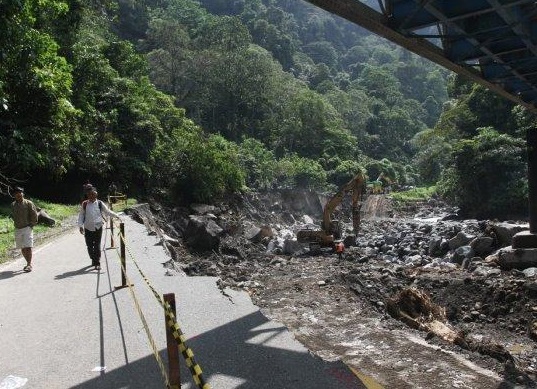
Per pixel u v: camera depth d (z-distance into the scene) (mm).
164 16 104375
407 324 9203
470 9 8781
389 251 26516
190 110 78625
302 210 58312
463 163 46219
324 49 180625
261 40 139000
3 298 8297
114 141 33594
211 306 7539
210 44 86812
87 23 41781
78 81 31844
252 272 17031
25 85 21016
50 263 11453
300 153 83938
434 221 45250
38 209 19547
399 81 178500
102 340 6113
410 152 126938
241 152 59469
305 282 13773
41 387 4836
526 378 5902
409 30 9242
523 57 12422
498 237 21953
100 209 10578
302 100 85125
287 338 6094
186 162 39219
